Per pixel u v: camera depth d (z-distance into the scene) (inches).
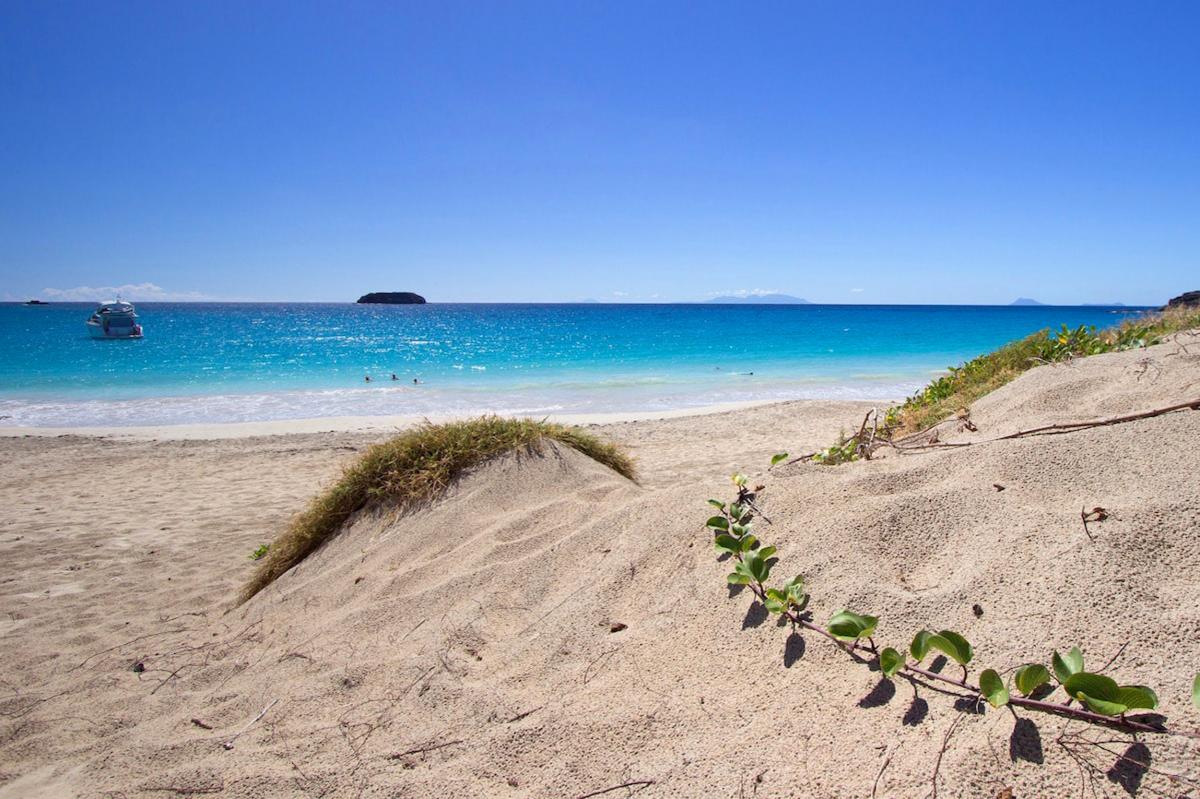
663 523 116.2
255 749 95.3
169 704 120.0
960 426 147.4
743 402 688.4
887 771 59.9
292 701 106.4
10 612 185.2
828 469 116.6
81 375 924.6
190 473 386.0
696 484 128.3
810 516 101.7
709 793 64.4
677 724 74.9
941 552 86.7
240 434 522.9
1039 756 56.4
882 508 94.6
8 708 127.0
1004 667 66.1
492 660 100.3
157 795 88.8
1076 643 65.9
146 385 831.7
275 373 950.4
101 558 236.7
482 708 88.7
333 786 82.3
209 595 189.5
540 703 85.8
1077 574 73.3
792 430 468.8
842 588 84.4
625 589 104.4
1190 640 62.8
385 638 118.7
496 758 78.7
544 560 122.5
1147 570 72.3
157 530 273.4
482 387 812.6
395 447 185.0
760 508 109.2
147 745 103.6
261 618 152.6
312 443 467.5
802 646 79.1
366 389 795.4
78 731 114.9
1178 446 93.7
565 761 74.9
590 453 197.8
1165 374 140.6
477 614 112.5
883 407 550.9
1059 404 141.6
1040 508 87.1
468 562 134.5
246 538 255.4
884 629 76.6
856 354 1240.8
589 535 124.6
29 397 738.2
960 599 76.4
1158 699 58.1
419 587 133.6
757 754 67.1
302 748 92.4
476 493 168.1
